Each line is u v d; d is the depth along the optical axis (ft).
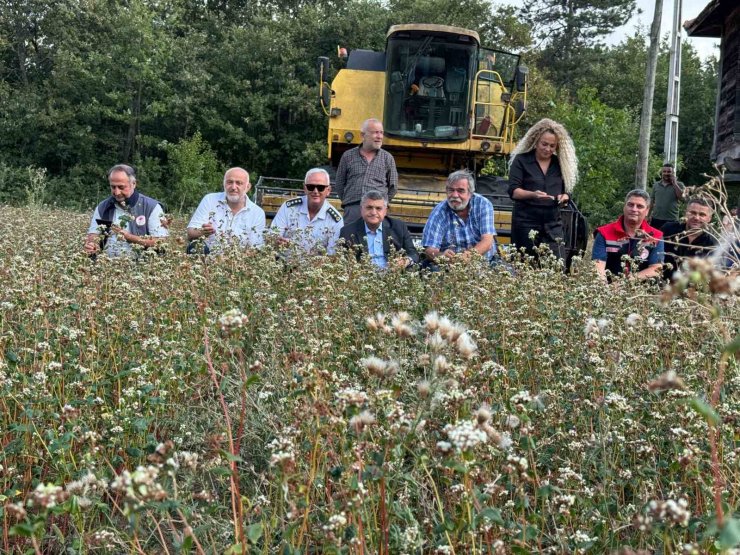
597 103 89.15
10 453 12.14
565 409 13.66
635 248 27.48
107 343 16.60
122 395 14.75
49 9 147.95
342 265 22.62
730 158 56.18
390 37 49.37
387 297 20.44
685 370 14.39
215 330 16.07
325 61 51.78
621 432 12.21
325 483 11.18
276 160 145.89
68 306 16.42
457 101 49.57
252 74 145.18
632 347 16.01
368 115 51.06
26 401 12.59
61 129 134.41
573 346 15.97
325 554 9.08
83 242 26.63
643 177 62.54
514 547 8.98
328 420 10.05
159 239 25.90
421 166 52.21
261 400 14.56
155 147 142.72
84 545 10.69
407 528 9.39
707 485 10.98
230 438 10.41
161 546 11.75
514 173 30.71
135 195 29.04
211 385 15.79
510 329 15.97
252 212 31.04
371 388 12.57
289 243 26.32
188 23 168.86
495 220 41.83
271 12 177.68
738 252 15.79
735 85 55.88
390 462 10.03
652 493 11.18
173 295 18.78
